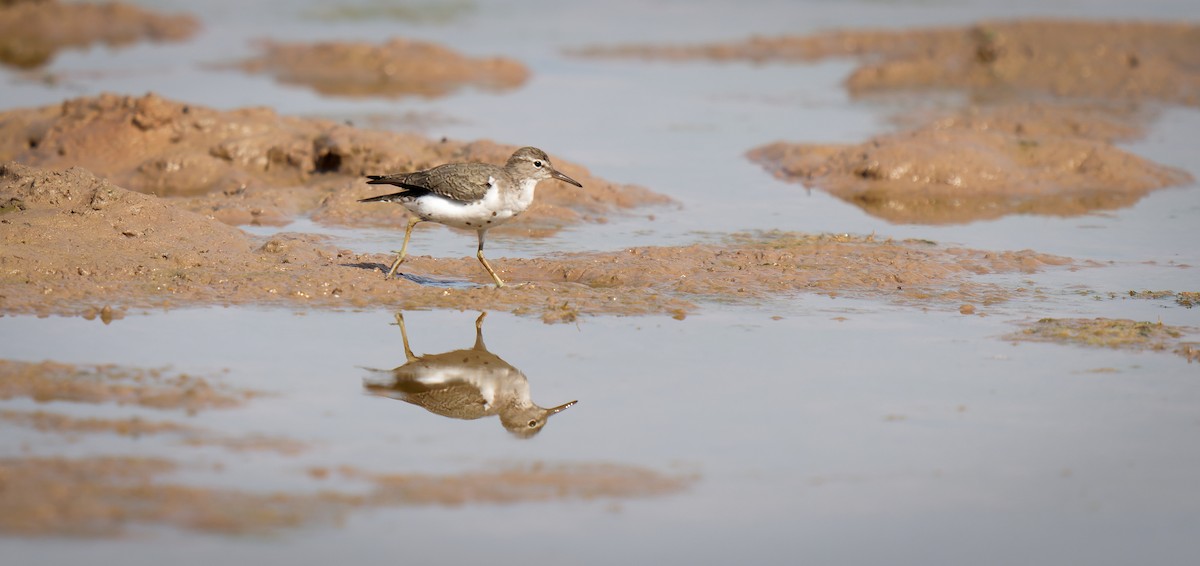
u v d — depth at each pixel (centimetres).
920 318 1505
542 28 4331
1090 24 3750
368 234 1909
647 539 951
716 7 4731
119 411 1138
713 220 2061
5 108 2838
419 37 4116
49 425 1097
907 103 3222
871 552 944
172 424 1116
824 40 4028
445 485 1023
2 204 1666
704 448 1113
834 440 1136
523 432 1145
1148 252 1878
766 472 1068
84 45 3928
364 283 1572
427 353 1351
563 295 1562
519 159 1539
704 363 1334
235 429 1116
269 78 3431
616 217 2072
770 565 920
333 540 926
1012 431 1159
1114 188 2362
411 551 917
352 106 3028
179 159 2208
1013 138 2509
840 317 1504
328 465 1051
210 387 1212
